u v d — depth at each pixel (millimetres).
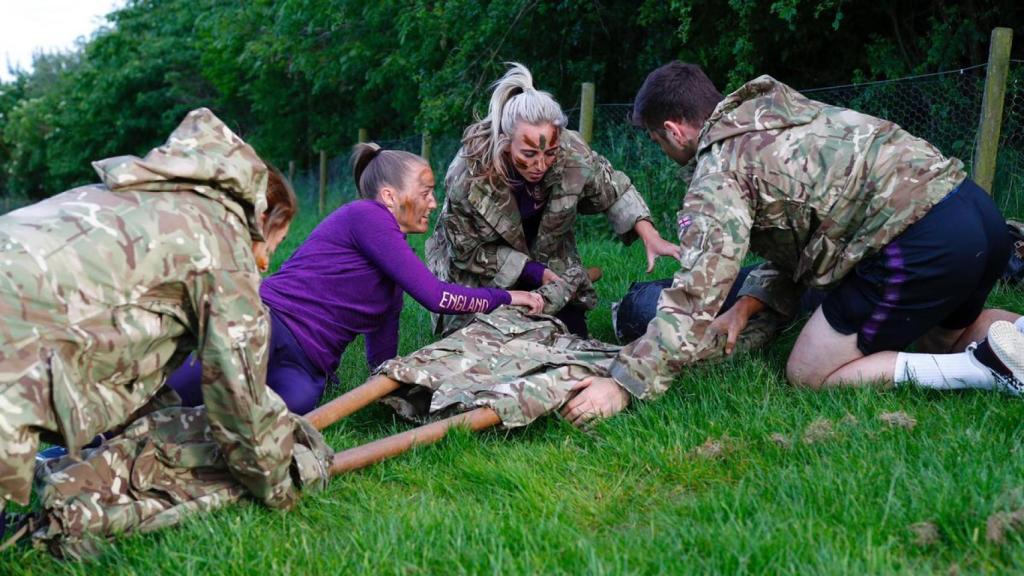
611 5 10281
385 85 15180
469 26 11164
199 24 19562
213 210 2223
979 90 6184
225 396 2199
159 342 2162
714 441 2779
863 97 6719
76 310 1984
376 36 13656
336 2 13273
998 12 7453
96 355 2010
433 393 3258
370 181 3512
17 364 1905
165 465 2457
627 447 2799
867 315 3100
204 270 2143
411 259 3352
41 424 1918
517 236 4078
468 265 4164
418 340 4617
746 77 8398
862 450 2562
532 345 3568
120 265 2037
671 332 2932
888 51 7980
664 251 4027
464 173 3953
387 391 3301
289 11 14141
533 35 10953
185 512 2371
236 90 21016
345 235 3357
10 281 1924
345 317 3342
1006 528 2047
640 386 2980
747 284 3709
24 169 38438
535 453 2877
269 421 2295
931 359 3080
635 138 7855
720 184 2967
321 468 2613
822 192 2967
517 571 2047
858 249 3010
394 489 2709
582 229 7871
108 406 2088
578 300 4301
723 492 2406
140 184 2148
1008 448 2520
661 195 7500
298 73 17438
